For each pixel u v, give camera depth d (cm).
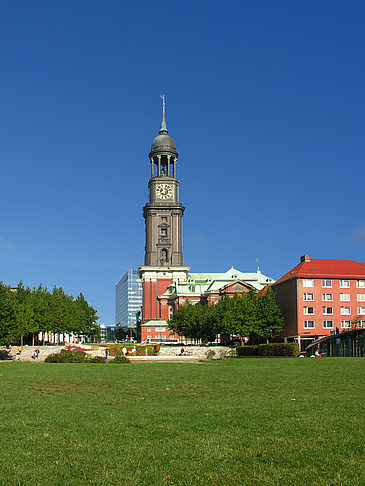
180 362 7162
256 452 1453
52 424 1959
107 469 1334
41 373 4719
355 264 12069
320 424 1802
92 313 19512
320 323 11212
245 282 15912
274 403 2377
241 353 10038
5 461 1423
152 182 19488
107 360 8075
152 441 1627
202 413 2131
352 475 1248
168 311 18425
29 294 13850
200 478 1254
